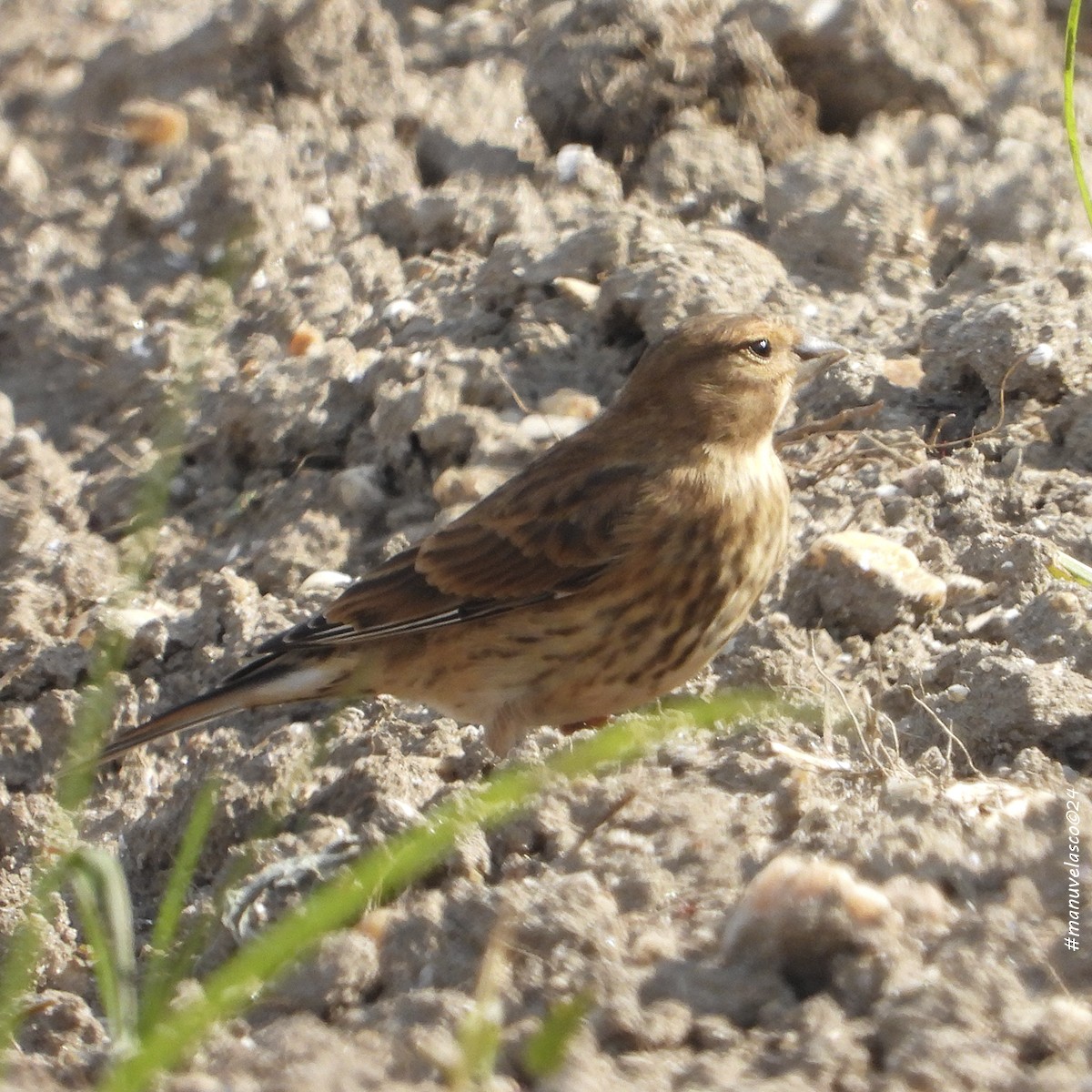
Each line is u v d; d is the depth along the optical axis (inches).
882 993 285.1
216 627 496.7
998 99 624.7
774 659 419.2
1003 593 431.2
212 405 561.6
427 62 679.7
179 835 423.5
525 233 590.9
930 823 317.4
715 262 547.2
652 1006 289.4
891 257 567.2
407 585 419.8
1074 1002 277.4
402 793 399.5
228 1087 278.4
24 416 588.4
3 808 452.4
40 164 647.8
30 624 514.9
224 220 616.1
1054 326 495.8
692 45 621.6
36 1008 337.4
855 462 485.1
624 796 351.6
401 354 550.6
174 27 672.4
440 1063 273.6
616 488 409.7
